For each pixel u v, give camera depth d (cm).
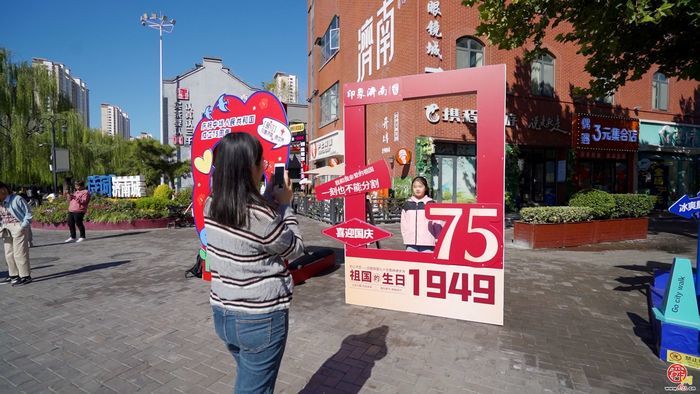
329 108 2108
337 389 270
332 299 475
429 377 284
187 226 1316
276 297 165
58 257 766
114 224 1209
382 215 1278
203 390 272
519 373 290
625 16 538
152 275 610
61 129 2389
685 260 305
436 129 1323
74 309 448
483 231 386
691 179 1777
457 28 1324
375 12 1524
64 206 1250
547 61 1490
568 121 1516
